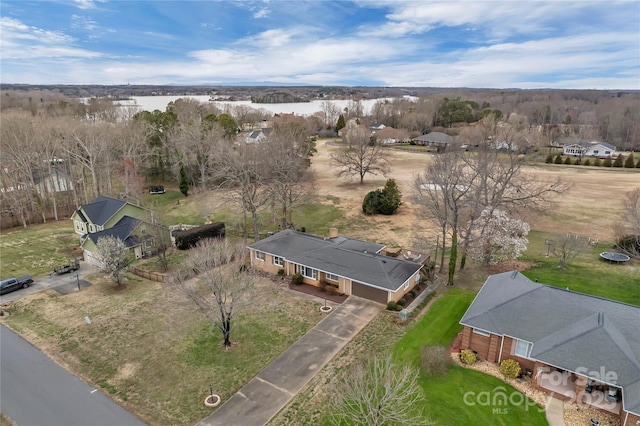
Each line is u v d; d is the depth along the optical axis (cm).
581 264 3119
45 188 5122
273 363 2055
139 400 1816
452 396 1773
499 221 3002
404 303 2595
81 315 2597
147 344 2256
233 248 3098
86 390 1892
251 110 15675
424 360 1978
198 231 3859
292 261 2997
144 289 2980
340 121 12394
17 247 3897
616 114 10812
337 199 5316
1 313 2631
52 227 4556
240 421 1667
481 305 2162
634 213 3225
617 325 1847
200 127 6150
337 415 1659
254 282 2502
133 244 3491
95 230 3966
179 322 2467
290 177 4288
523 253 3378
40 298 2848
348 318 2484
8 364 2102
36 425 1684
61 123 5631
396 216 4547
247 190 4047
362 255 2947
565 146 8850
